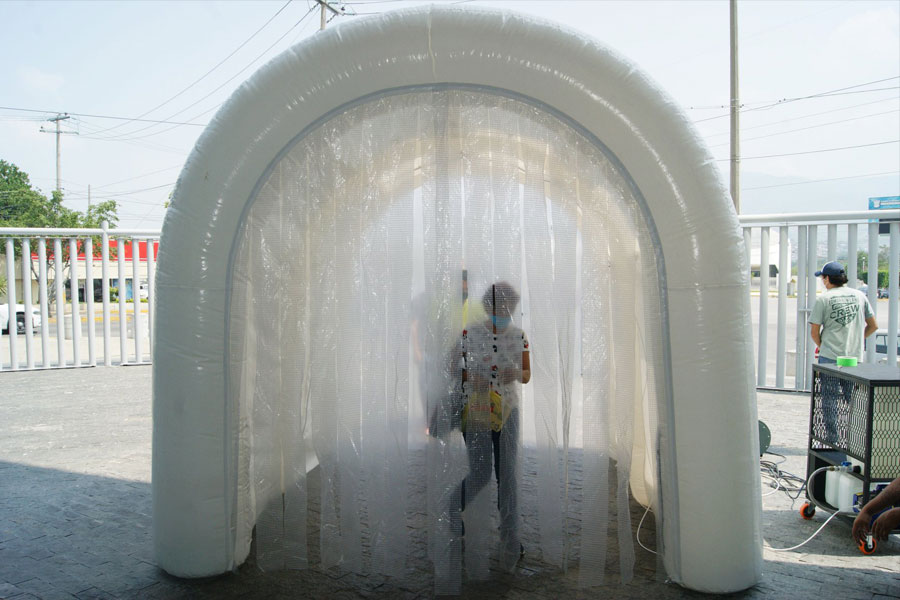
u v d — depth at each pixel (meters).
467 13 3.03
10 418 6.91
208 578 3.36
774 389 8.31
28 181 46.66
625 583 3.30
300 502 3.49
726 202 3.09
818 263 8.23
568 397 3.45
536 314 3.44
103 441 6.03
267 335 3.48
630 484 4.36
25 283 10.00
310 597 3.18
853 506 3.86
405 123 3.41
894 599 3.10
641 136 3.05
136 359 10.55
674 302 3.12
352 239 3.48
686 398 3.12
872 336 7.59
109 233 10.25
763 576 3.35
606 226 3.41
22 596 3.16
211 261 3.23
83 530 3.98
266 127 3.17
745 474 3.12
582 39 3.04
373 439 3.49
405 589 3.29
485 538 3.37
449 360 3.35
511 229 3.43
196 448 3.26
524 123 3.35
